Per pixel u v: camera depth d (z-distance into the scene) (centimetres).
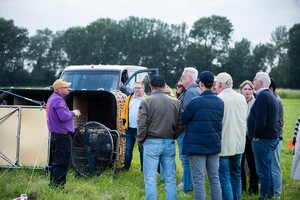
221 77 714
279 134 785
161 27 9831
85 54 9544
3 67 8738
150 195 672
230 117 697
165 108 679
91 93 1005
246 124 779
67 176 916
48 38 9888
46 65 9588
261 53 9644
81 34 9594
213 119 656
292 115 2642
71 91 1009
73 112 793
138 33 9650
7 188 777
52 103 776
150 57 9612
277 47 9638
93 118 1114
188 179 821
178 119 689
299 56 8994
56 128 782
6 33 8750
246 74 9650
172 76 9600
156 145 677
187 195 800
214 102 662
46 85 9438
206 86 672
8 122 966
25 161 961
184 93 791
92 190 798
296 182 962
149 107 677
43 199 737
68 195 754
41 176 898
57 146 786
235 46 9706
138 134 680
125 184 891
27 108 967
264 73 745
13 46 8838
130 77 1406
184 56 9619
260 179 747
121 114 1022
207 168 673
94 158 952
